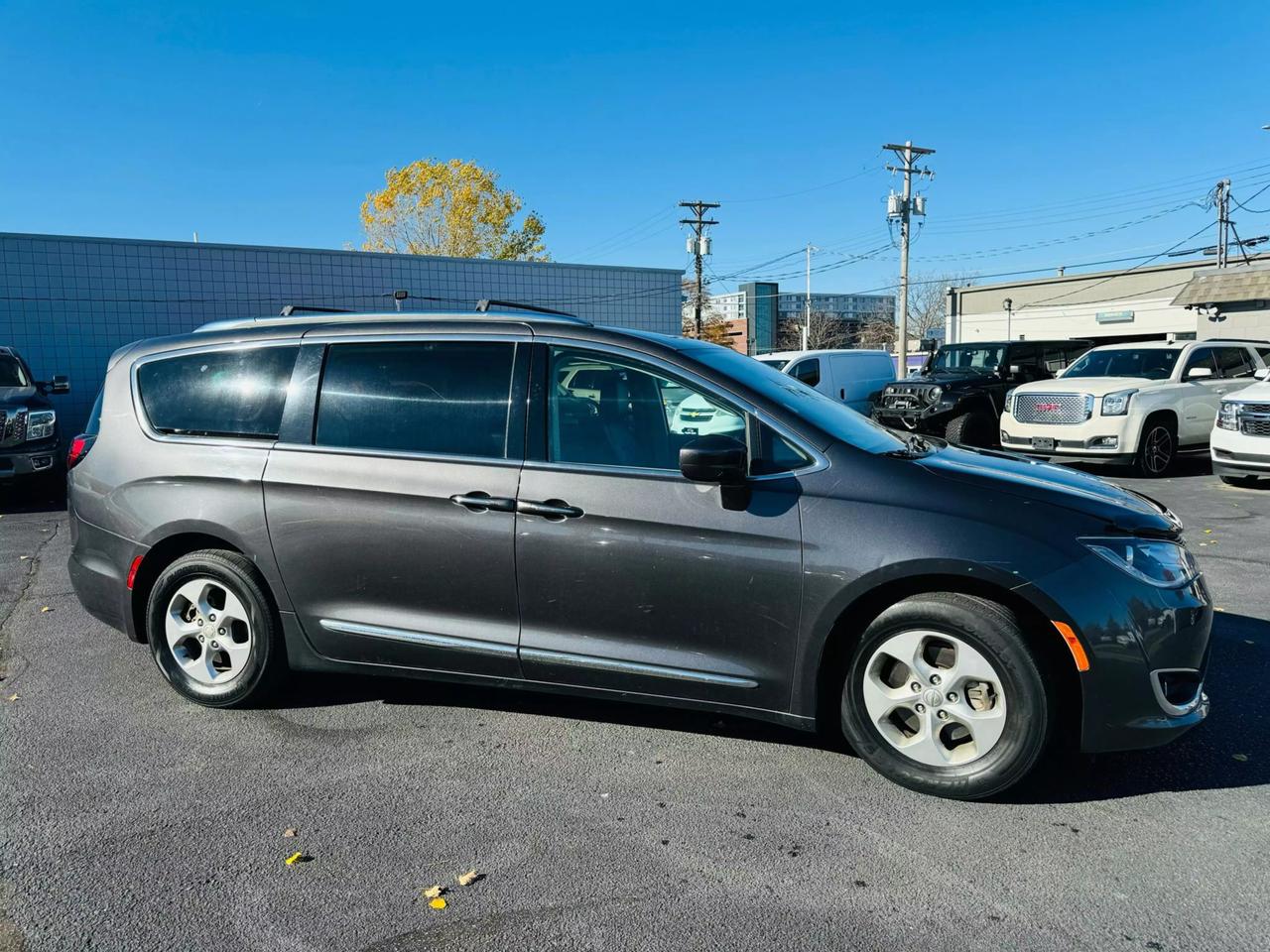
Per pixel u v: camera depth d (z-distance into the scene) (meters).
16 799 3.32
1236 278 27.95
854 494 3.33
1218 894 2.70
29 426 10.61
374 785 3.44
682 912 2.63
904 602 3.27
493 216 45.47
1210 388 12.92
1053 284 47.16
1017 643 3.13
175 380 4.25
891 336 87.69
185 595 4.17
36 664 4.81
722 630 3.45
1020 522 3.21
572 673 3.64
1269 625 5.34
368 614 3.89
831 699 3.62
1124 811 3.21
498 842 3.02
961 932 2.53
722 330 72.25
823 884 2.77
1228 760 3.60
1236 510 9.49
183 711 4.16
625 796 3.34
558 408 3.71
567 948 2.47
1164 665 3.18
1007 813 3.20
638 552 3.49
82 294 18.75
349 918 2.61
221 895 2.72
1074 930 2.53
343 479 3.85
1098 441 12.04
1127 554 3.20
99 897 2.71
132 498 4.18
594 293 25.59
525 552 3.62
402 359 3.94
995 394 14.70
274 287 20.80
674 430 3.62
